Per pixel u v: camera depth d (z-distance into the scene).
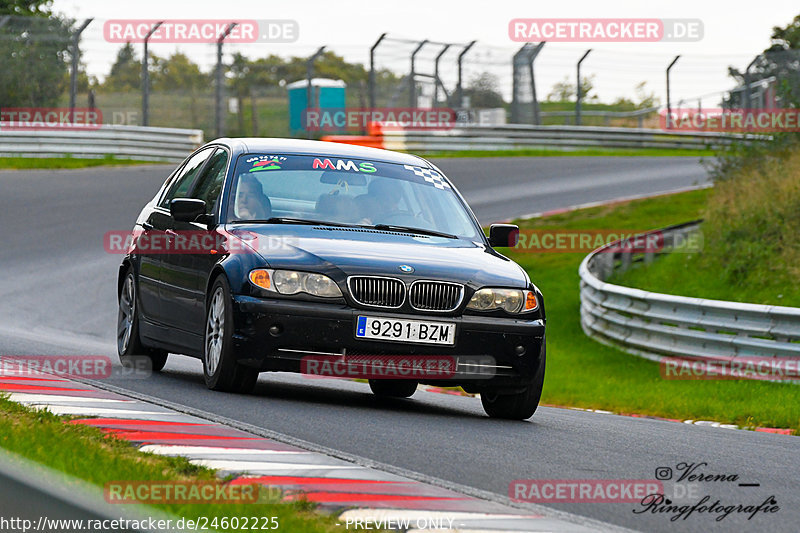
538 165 95.56
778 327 37.56
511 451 17.27
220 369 21.11
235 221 22.42
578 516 12.75
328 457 15.15
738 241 53.62
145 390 21.42
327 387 27.11
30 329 41.16
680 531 12.45
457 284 21.06
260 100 100.44
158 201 27.17
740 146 64.75
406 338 20.59
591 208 76.50
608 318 47.72
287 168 23.84
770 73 98.44
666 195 80.88
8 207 66.56
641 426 23.41
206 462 13.86
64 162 84.06
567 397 33.31
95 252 57.22
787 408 29.34
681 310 42.22
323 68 102.06
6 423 14.95
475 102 102.19
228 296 20.77
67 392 19.56
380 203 23.59
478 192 81.25
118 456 13.25
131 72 91.12
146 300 25.66
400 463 15.36
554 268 63.72
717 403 30.89
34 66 88.19
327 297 20.45
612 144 108.62
